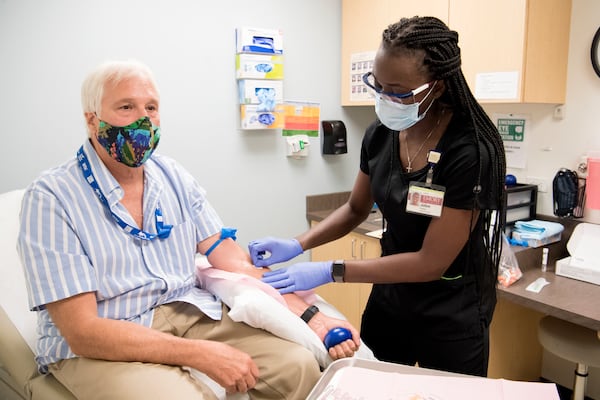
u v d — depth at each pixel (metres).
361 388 0.90
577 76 2.06
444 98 1.25
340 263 1.38
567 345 1.87
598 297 1.69
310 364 1.15
